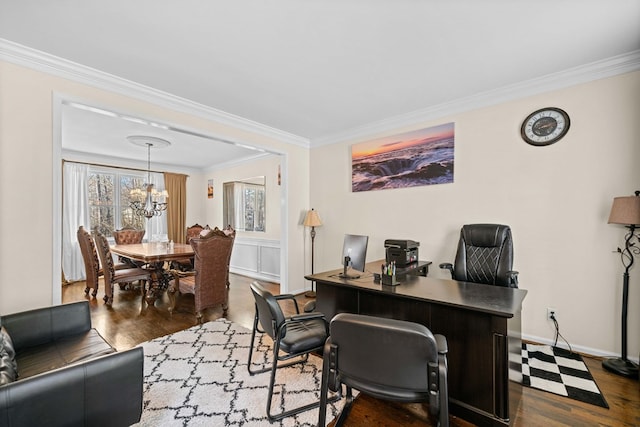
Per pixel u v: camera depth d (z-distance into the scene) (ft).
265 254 18.70
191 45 6.93
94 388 4.34
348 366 4.21
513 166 9.50
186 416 5.84
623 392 6.48
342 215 14.34
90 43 6.82
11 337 5.80
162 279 14.90
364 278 7.99
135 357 4.76
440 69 8.21
